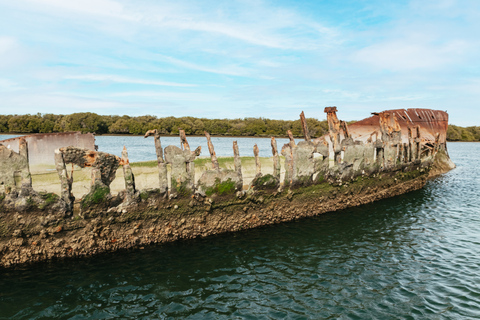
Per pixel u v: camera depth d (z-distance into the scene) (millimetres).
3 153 7219
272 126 95500
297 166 12398
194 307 6730
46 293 6961
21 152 7418
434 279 8297
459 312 6805
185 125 86062
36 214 7668
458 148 78625
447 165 31422
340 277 8297
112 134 79188
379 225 12797
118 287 7352
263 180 11352
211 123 94625
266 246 10148
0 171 7234
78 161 8055
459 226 12938
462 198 18234
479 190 20734
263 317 6449
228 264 8789
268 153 45688
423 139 22219
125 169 8633
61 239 8078
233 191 10727
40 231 7770
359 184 15344
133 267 8281
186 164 9680
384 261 9383
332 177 13867
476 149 76312
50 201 7766
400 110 23953
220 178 10344
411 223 13258
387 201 16828
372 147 15766
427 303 7145
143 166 12703
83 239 8297
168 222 9594
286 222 12562
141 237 9203
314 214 13516
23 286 7160
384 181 16984
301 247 10227
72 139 14273
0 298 6699
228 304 6891
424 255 9891
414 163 19125
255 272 8414
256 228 11672
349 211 14562
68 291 7082
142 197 8961
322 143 13281
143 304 6758
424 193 19328
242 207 11125
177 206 9625
